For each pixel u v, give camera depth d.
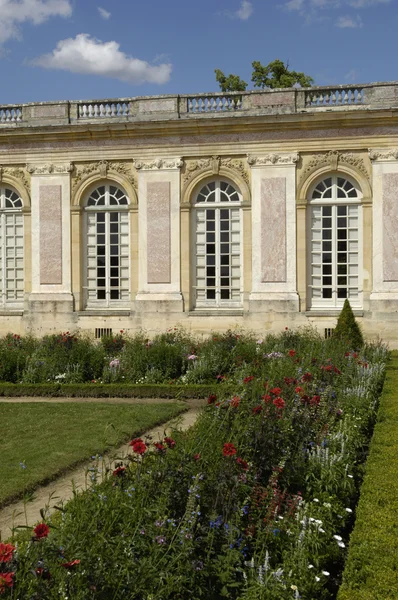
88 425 13.80
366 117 25.89
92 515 6.15
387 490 8.42
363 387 15.00
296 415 10.28
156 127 27.62
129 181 28.33
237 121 26.92
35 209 29.16
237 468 7.51
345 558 7.39
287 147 26.86
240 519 7.01
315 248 27.28
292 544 6.91
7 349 20.41
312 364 16.08
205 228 28.20
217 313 27.55
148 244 28.19
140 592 5.48
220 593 6.05
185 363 19.94
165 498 6.68
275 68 44.19
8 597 4.74
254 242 27.30
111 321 28.45
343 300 27.08
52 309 28.97
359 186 26.66
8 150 29.23
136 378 19.17
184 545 5.98
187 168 27.84
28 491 9.61
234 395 10.31
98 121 28.58
